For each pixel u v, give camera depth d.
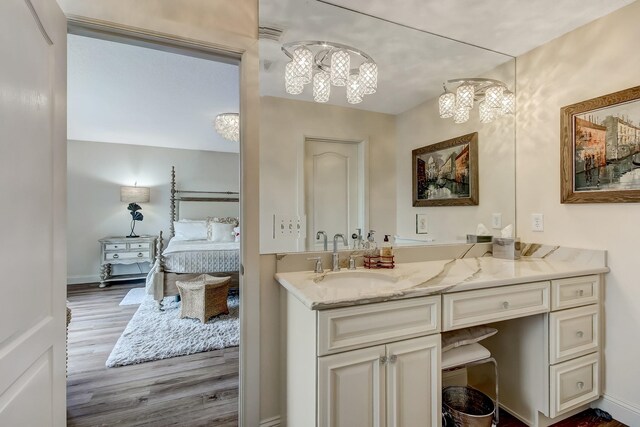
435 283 1.41
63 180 1.13
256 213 1.56
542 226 2.08
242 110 1.54
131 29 1.32
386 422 1.26
